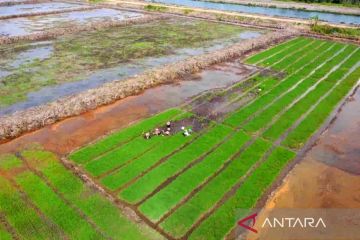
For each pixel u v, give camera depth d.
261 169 17.67
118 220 14.36
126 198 15.62
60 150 19.14
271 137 20.59
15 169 17.39
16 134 20.59
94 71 30.47
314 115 23.25
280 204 15.37
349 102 25.42
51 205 15.09
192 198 15.62
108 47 37.22
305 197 15.80
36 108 22.98
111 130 21.27
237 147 19.50
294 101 25.30
